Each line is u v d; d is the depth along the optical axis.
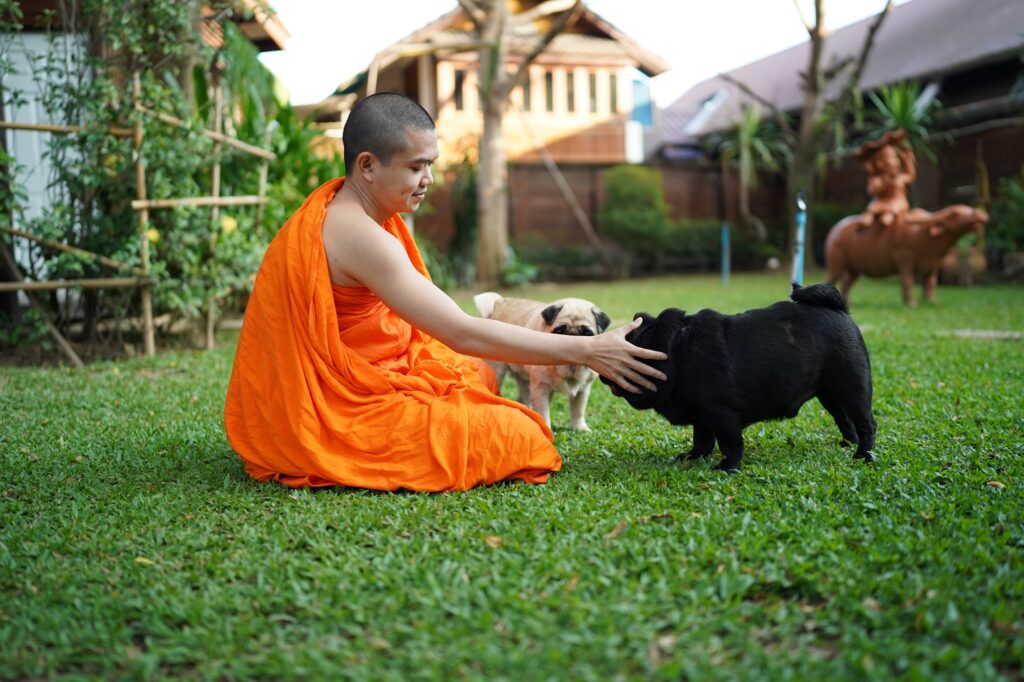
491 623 2.04
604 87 23.88
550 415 4.84
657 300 12.52
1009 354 6.22
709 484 3.16
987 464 3.38
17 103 6.59
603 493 3.10
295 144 9.25
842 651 1.89
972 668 1.78
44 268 7.10
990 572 2.29
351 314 3.34
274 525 2.78
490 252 17.14
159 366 6.36
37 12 8.20
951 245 10.45
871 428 3.48
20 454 3.75
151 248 6.95
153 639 2.05
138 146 6.58
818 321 3.37
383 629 2.04
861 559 2.37
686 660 1.84
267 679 1.86
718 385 3.24
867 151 10.84
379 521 2.78
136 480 3.38
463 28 22.59
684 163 22.38
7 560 2.48
